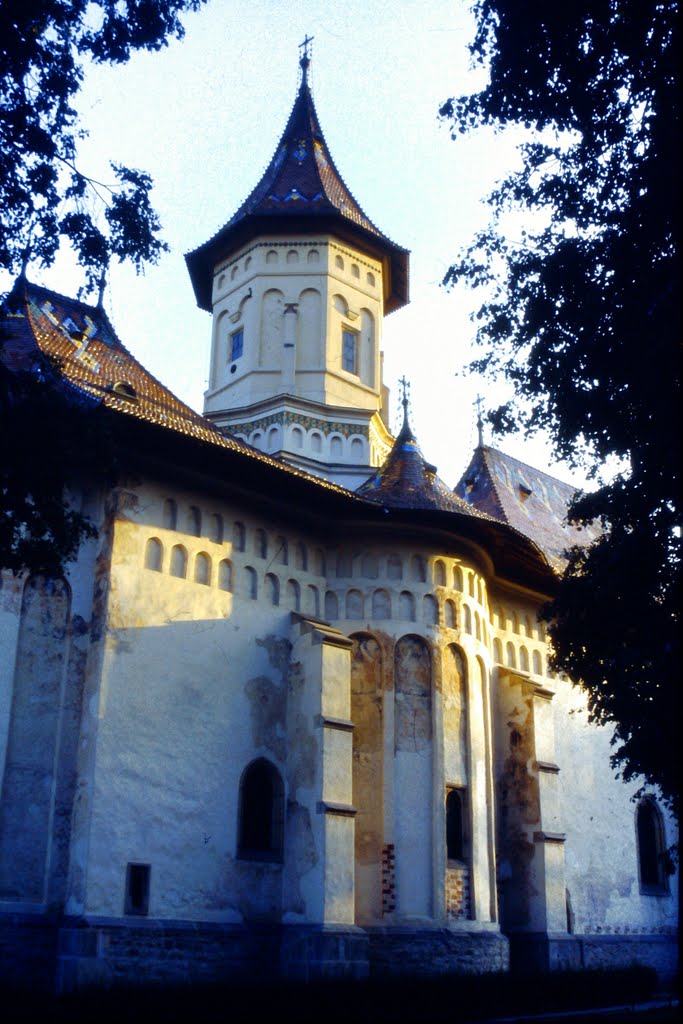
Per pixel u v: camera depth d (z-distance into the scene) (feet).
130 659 67.97
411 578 84.43
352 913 71.05
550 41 55.11
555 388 58.34
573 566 68.54
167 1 53.36
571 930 96.27
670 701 59.16
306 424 104.99
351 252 114.32
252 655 76.13
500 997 73.72
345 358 111.34
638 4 53.01
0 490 49.90
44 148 52.06
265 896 71.67
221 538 76.64
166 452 73.00
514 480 125.70
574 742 104.17
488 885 82.12
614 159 56.44
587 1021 68.28
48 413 51.08
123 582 68.90
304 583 82.12
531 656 100.78
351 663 81.76
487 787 85.10
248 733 74.18
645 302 53.93
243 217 111.04
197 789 69.72
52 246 53.16
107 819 63.93
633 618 62.34
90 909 61.57
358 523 84.48
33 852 62.59
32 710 64.59
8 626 64.44
